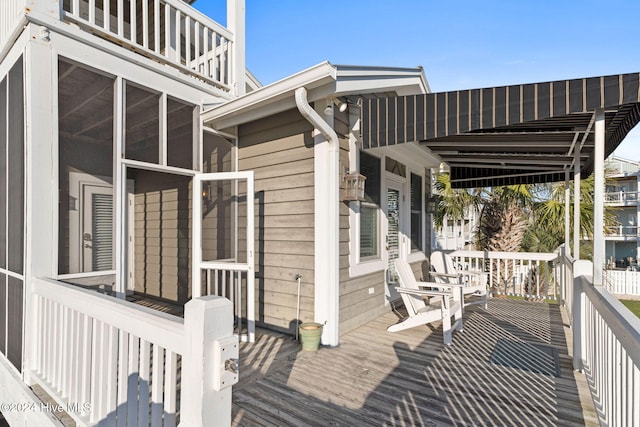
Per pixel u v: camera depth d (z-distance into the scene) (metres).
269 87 3.46
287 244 4.05
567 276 4.80
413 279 4.44
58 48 2.92
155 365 1.55
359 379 2.85
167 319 1.54
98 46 3.18
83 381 2.05
